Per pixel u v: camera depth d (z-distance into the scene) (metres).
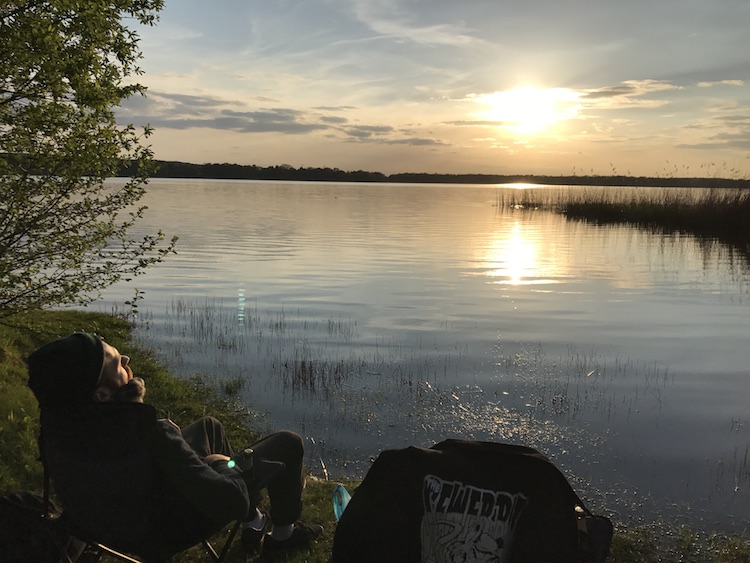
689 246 29.81
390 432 7.49
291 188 191.00
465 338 12.25
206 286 18.06
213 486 2.78
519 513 2.78
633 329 13.21
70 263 6.36
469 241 32.88
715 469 6.54
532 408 8.38
